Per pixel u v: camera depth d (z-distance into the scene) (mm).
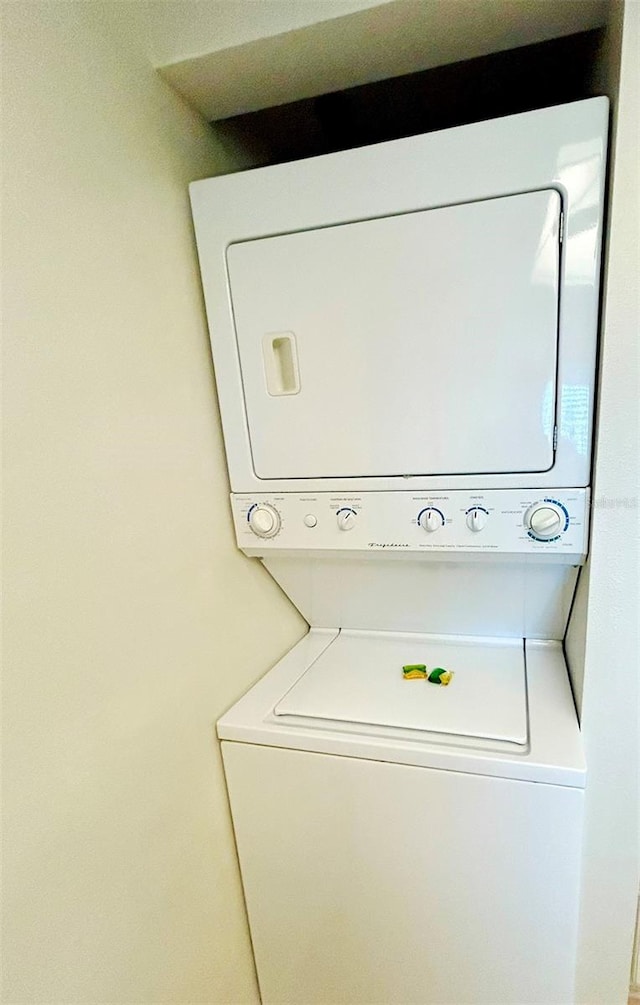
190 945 1273
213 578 1382
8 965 821
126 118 1091
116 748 1043
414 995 1367
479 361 1167
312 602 1731
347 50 1134
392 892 1308
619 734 1167
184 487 1271
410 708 1334
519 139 1041
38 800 870
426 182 1111
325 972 1464
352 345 1248
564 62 1461
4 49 823
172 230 1238
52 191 910
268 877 1447
